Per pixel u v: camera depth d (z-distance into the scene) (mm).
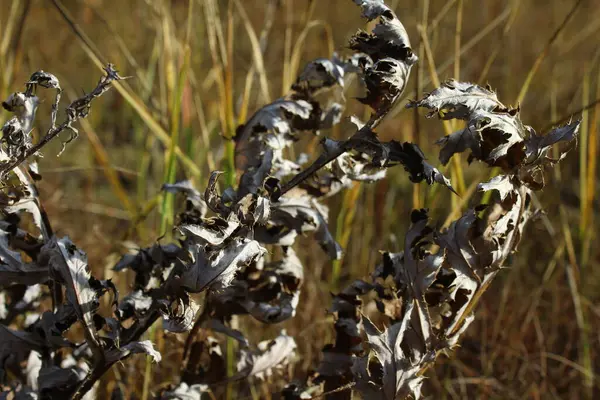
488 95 966
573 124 971
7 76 1354
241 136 1061
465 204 1286
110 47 2330
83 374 1030
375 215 1673
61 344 1016
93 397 1067
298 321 1356
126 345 977
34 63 2223
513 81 2082
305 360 1296
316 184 1061
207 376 1081
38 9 2508
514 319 1383
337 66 1047
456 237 994
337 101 1115
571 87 2170
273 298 1063
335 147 986
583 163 1389
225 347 1265
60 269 966
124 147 2066
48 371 1025
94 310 972
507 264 1512
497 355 1350
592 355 1366
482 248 995
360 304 1043
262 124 1047
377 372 1026
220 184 1222
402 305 1022
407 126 1434
